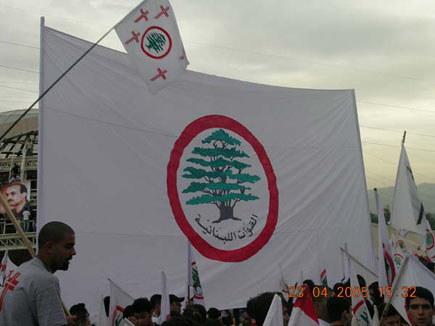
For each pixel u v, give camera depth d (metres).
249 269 12.59
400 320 6.84
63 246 4.21
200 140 12.63
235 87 13.46
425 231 12.01
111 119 11.34
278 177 13.60
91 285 10.46
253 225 12.95
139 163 11.59
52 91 10.56
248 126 13.47
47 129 10.38
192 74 12.86
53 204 10.23
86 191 10.72
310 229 13.74
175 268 11.59
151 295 11.12
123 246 11.02
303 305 5.06
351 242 14.28
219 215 12.52
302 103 14.40
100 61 11.36
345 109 15.05
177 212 11.90
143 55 10.28
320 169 14.29
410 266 6.45
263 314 5.43
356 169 14.87
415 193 12.18
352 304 7.27
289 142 13.97
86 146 10.87
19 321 3.81
